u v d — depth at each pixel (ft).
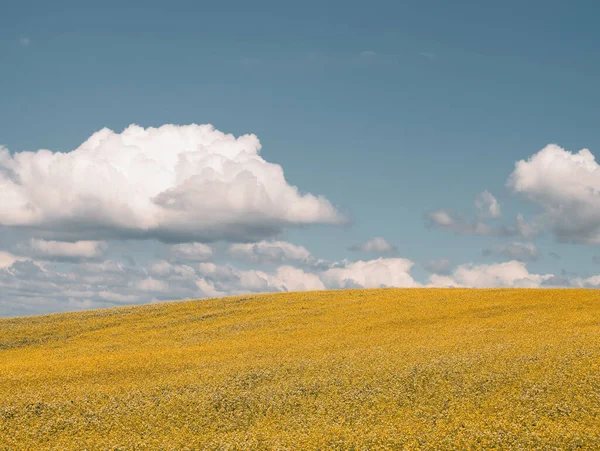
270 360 166.40
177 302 308.40
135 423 118.62
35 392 140.67
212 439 106.01
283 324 237.04
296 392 132.67
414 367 142.61
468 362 143.02
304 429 109.29
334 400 126.31
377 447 95.40
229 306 288.51
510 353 148.56
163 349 204.03
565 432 96.22
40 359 196.13
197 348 199.41
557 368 132.16
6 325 266.16
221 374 151.64
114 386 145.89
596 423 101.04
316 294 310.65
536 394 118.52
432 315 229.45
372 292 307.17
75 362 179.32
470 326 202.80
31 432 113.29
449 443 95.09
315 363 156.76
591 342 154.61
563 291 262.47
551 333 176.04
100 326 259.80
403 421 110.73
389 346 174.81
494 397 119.75
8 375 161.17
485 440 95.09
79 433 113.50
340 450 96.12
